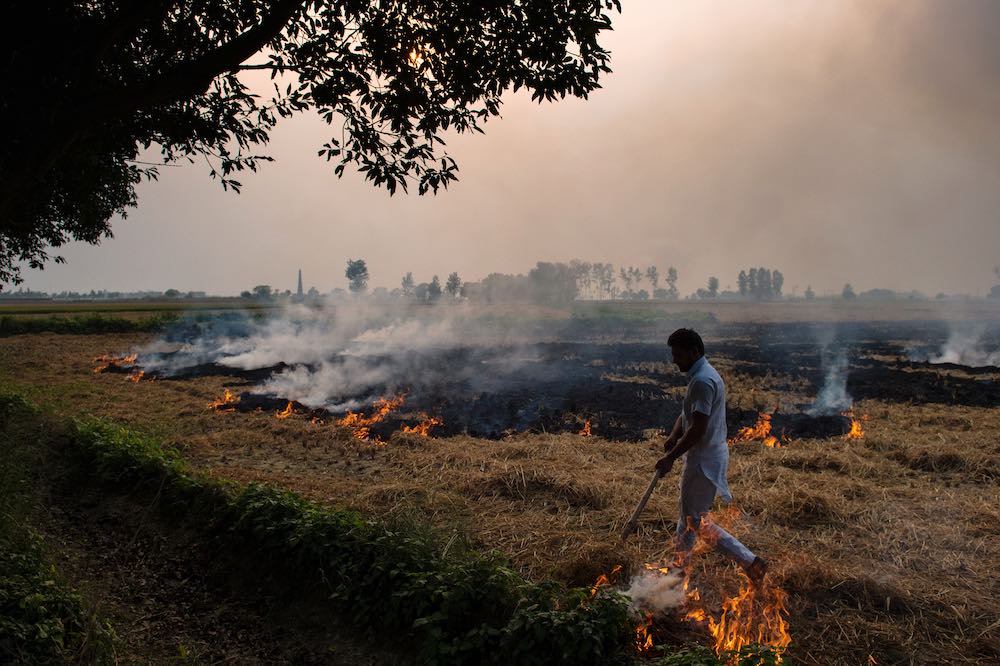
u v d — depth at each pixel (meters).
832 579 4.75
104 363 22.81
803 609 4.47
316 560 5.05
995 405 13.47
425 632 4.10
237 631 4.78
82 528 6.69
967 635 4.14
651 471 8.10
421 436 10.32
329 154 6.71
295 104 6.83
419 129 6.77
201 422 11.78
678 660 3.41
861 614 4.40
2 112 5.32
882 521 6.14
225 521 6.02
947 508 6.47
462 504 6.74
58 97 5.41
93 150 7.53
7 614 4.15
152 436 10.02
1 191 5.16
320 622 4.66
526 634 3.70
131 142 7.37
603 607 3.78
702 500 4.83
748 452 9.23
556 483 7.07
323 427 11.14
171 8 6.29
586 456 8.88
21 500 6.55
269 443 9.97
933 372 20.19
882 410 12.63
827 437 10.27
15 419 9.77
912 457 8.46
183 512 6.52
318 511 5.54
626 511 6.41
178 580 5.56
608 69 6.08
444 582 4.28
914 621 4.30
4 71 5.34
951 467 8.14
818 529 5.95
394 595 4.31
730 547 4.65
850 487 7.14
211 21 6.40
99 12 5.99
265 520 5.55
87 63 5.42
